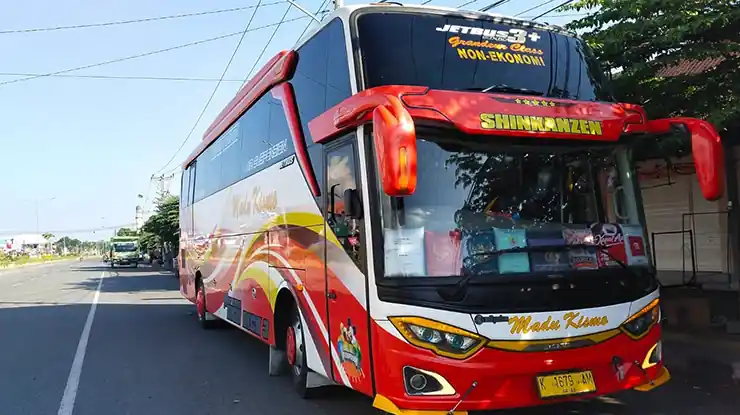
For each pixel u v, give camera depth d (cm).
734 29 755
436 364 442
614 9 799
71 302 2008
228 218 1027
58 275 4322
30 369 909
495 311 450
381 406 461
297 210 666
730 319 1000
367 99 463
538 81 557
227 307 1029
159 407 688
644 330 502
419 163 477
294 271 675
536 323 455
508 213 489
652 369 509
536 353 454
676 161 1182
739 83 741
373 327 471
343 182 539
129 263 5803
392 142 393
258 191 841
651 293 514
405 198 473
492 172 493
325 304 582
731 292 1027
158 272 4456
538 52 574
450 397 441
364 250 489
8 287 3009
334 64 577
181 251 1608
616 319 485
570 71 577
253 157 871
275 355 838
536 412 615
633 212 533
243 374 851
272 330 762
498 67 550
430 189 475
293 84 714
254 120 873
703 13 750
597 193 521
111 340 1166
